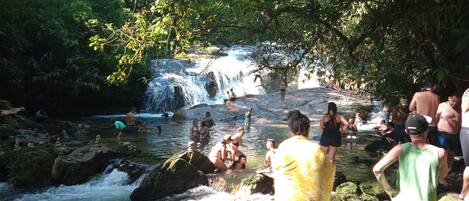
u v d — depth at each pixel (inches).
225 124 795.4
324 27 396.2
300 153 155.9
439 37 330.0
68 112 926.4
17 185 408.2
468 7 296.4
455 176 327.6
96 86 868.6
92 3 1005.8
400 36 369.4
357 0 343.3
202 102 1046.4
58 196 384.5
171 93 995.3
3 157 435.2
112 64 901.2
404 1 314.8
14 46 787.4
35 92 842.2
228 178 387.2
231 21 370.9
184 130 729.0
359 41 354.3
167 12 323.9
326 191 155.6
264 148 557.3
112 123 817.5
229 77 1103.0
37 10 861.2
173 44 357.4
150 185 367.2
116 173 421.7
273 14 355.6
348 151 498.9
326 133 345.4
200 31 357.1
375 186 324.8
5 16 781.3
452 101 293.4
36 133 614.5
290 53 437.4
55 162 414.0
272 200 336.2
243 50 1208.2
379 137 597.9
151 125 792.9
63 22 868.6
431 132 297.4
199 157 402.9
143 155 486.3
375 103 866.1
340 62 460.8
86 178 420.8
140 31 330.6
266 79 1123.3
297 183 154.3
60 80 854.5
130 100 996.6
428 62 370.0
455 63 336.2
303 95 937.5
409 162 160.7
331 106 345.1
